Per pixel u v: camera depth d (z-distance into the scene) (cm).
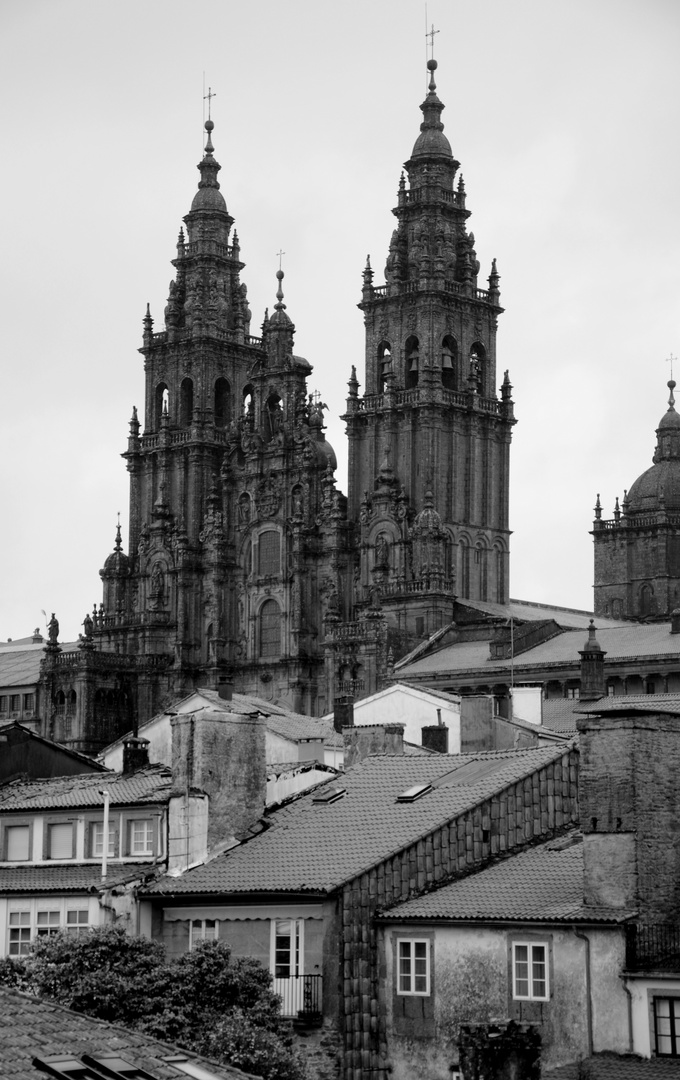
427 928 8362
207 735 9525
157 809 10125
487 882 8625
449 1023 8212
